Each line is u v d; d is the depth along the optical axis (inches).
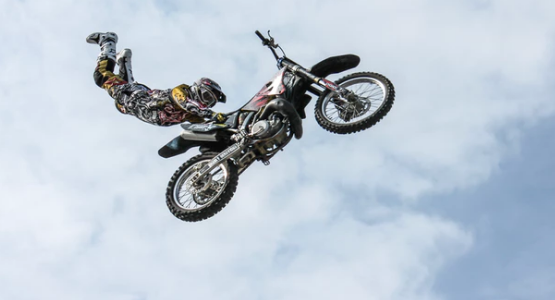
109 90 506.9
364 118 463.8
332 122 472.7
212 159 467.2
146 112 493.0
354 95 471.2
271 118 462.9
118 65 530.0
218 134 477.1
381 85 476.4
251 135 457.7
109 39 538.6
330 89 469.7
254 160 483.5
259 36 491.8
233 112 479.8
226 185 461.4
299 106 492.1
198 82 489.4
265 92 475.2
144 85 508.7
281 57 494.6
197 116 490.0
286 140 471.5
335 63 491.8
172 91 482.6
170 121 494.3
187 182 477.1
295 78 482.6
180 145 499.5
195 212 459.8
